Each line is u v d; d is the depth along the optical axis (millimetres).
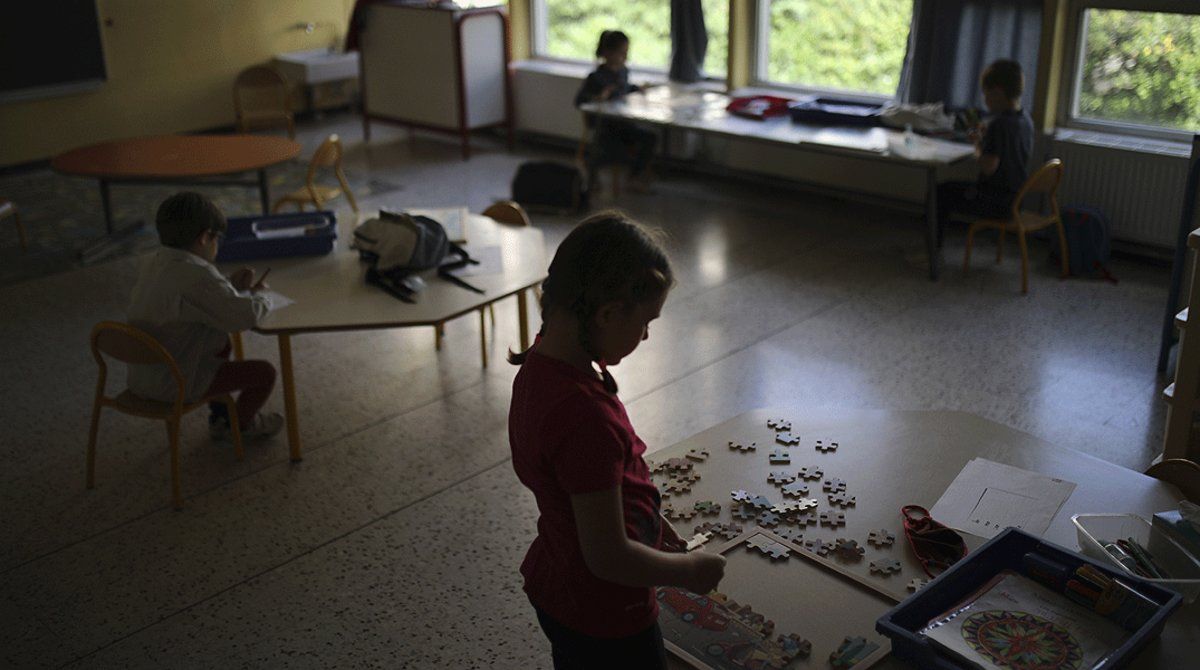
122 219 7090
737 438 2508
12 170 8312
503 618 3150
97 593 3293
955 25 6367
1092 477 2316
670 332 5168
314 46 9969
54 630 3121
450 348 5090
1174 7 5641
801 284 5754
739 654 1794
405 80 8734
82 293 5773
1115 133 6109
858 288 5684
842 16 7125
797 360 4828
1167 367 4586
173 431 3686
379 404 4520
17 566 3428
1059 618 1807
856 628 1858
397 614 3176
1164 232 5840
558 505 1583
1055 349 4879
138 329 3547
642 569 1510
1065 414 4273
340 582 3334
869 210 7074
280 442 4207
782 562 2045
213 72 9328
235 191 7715
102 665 2973
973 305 5414
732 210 7125
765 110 6688
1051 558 1906
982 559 1903
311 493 3838
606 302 1495
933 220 5691
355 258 4309
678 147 8062
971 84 6445
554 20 8852
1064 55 6129
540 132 8875
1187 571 1991
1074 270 5832
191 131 9312
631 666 1673
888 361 4793
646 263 1501
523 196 7125
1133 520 2090
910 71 6641
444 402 4531
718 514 2207
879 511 2215
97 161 6191
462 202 7352
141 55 8820
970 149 5781
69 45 8328
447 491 3842
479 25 8352
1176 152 5707
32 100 8273
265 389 4027
